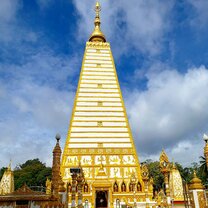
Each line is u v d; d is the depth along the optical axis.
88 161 55.03
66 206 28.16
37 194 33.12
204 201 28.98
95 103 63.19
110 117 61.62
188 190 30.53
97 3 85.88
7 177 46.34
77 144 57.00
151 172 90.00
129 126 60.75
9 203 32.03
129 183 52.03
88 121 60.38
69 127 59.00
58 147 30.39
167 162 29.92
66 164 54.09
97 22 82.88
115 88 66.25
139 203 49.88
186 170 87.12
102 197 51.59
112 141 58.31
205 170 67.50
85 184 50.94
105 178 51.72
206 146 27.22
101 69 69.50
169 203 28.97
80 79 66.56
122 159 56.03
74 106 62.03
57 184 28.78
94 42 74.56
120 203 49.84
